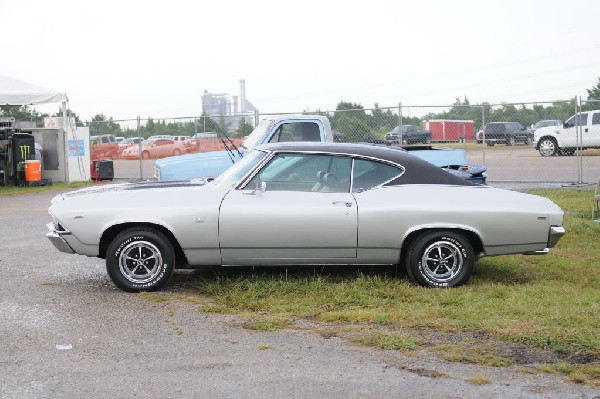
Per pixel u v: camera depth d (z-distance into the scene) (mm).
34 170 21969
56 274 8180
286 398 4344
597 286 7293
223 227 6941
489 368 4867
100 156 28922
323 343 5461
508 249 7168
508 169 23797
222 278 7500
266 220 6934
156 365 4961
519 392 4430
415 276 7129
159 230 7086
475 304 6422
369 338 5488
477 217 7035
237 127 22859
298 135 11281
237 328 5883
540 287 7102
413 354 5168
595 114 28016
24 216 14523
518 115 22109
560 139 28609
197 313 6348
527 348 5270
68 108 24234
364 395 4395
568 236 10250
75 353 5234
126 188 7355
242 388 4512
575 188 17531
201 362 5020
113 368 4902
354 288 6984
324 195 7055
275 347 5359
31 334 5723
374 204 7016
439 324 5848
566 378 4664
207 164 11297
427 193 7129
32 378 4707
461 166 10852
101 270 8414
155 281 7090
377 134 19406
